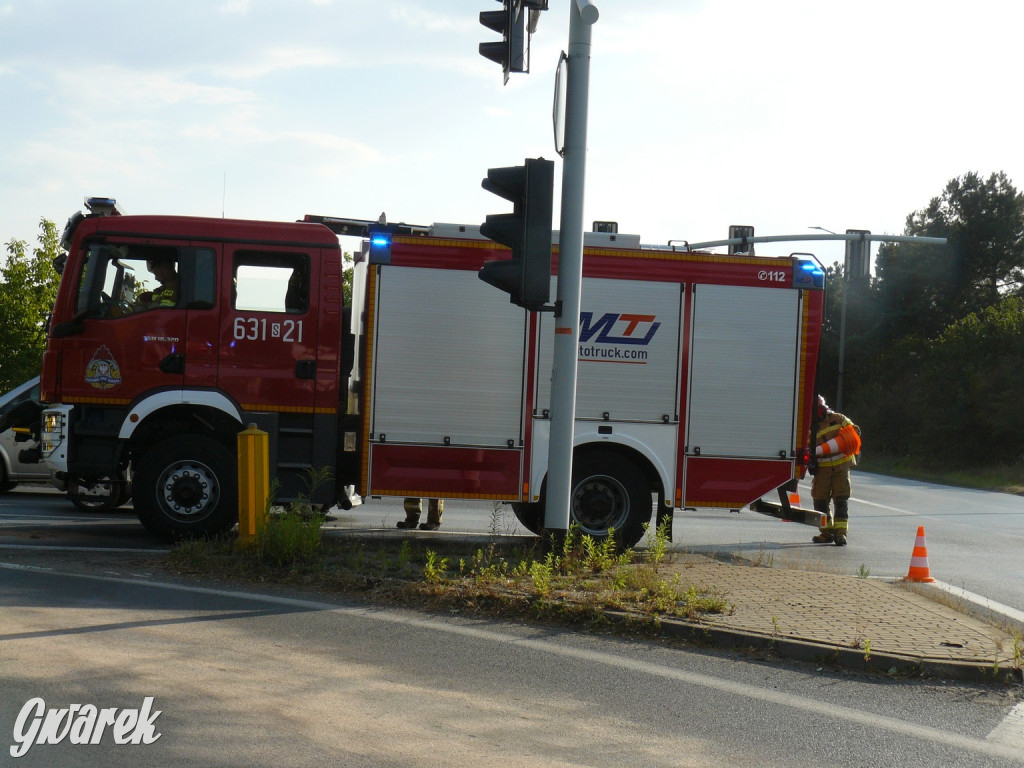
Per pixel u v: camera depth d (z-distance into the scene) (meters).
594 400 10.66
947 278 61.94
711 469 10.83
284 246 10.40
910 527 16.34
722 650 6.98
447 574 8.69
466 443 10.48
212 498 10.30
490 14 8.94
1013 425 42.28
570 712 5.50
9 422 15.10
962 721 5.70
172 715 5.14
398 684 5.86
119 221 10.33
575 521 10.67
